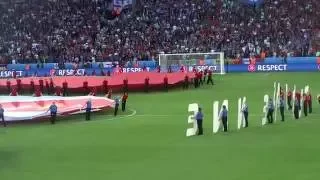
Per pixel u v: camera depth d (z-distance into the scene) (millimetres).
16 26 127625
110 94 74625
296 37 113312
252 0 121938
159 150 45094
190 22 121875
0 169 39844
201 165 39531
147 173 37688
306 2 120875
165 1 127562
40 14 129625
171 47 116125
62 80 87250
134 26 123312
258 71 107375
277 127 54938
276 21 117875
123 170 38750
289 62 106438
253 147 45406
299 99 62688
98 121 61844
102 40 121062
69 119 63906
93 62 111875
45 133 54750
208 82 91000
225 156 42312
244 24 118875
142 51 116062
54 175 37844
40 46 121125
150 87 86625
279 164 39344
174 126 56812
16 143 49594
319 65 105312
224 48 113688
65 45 120875
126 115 65812
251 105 69750
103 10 127688
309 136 49719
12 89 85062
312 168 38000
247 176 36219
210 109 67938
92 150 45781
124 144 47969
